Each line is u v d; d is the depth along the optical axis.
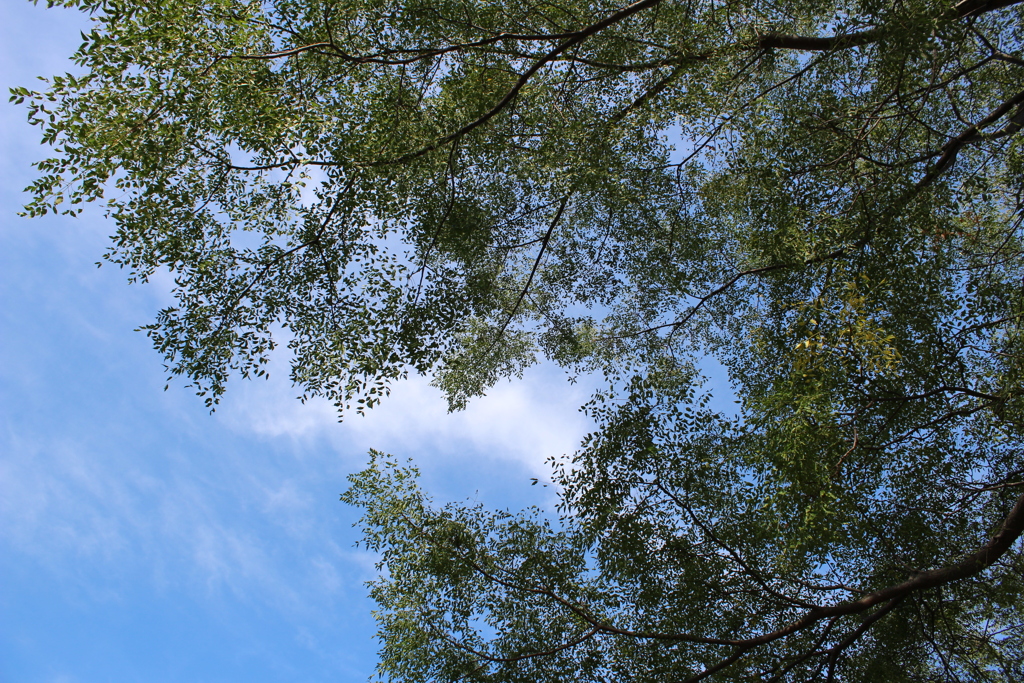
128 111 6.07
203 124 6.58
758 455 5.57
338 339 7.78
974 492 6.66
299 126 6.54
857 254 6.22
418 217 8.26
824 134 7.07
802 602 6.35
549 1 7.60
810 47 7.36
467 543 7.71
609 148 7.84
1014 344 6.17
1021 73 7.12
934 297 6.32
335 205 7.41
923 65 6.36
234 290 7.53
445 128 8.03
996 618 6.83
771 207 7.36
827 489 5.22
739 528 6.52
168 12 5.92
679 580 6.81
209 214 7.30
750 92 7.59
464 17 7.53
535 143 8.29
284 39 6.86
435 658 7.27
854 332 5.24
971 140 6.60
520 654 7.11
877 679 6.02
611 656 6.98
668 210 9.02
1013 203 7.59
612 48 7.82
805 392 5.57
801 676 6.32
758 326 8.67
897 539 6.57
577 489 6.90
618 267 9.80
